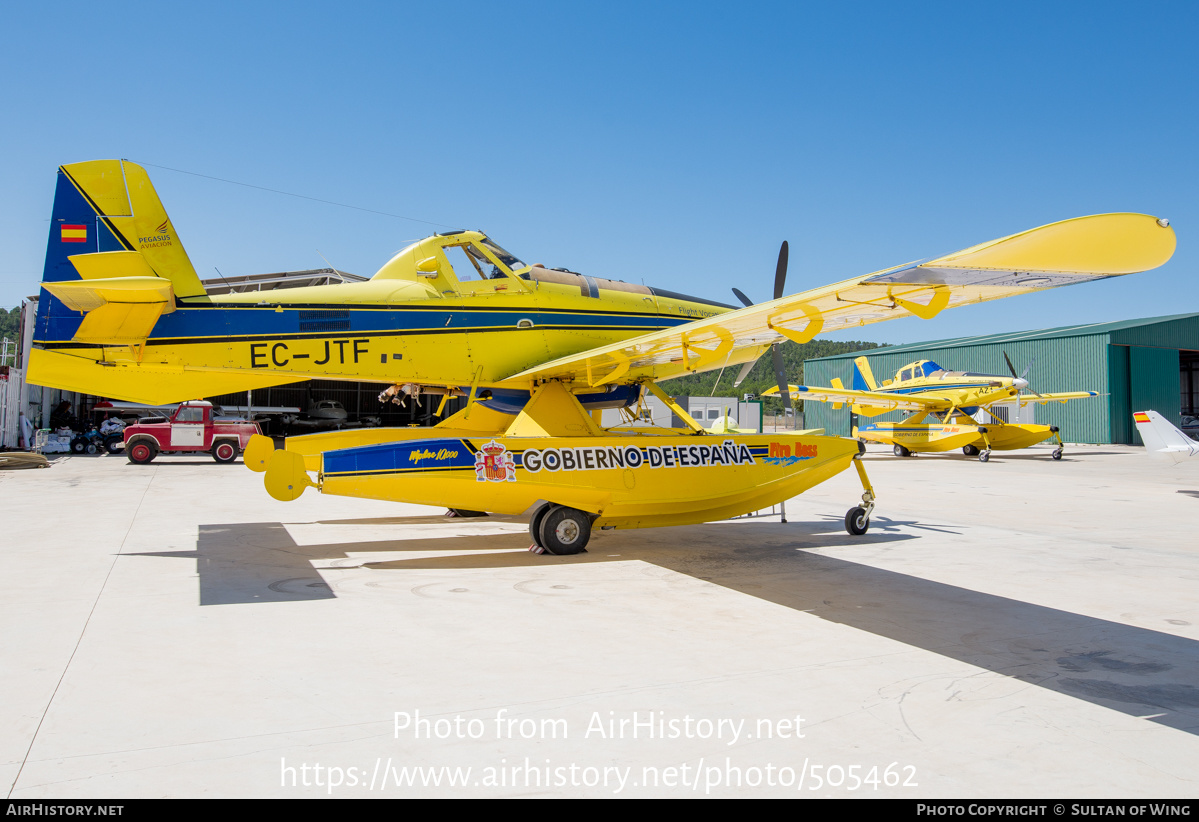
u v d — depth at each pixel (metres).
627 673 3.63
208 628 4.34
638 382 8.78
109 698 3.21
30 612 4.62
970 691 3.41
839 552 7.18
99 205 6.99
